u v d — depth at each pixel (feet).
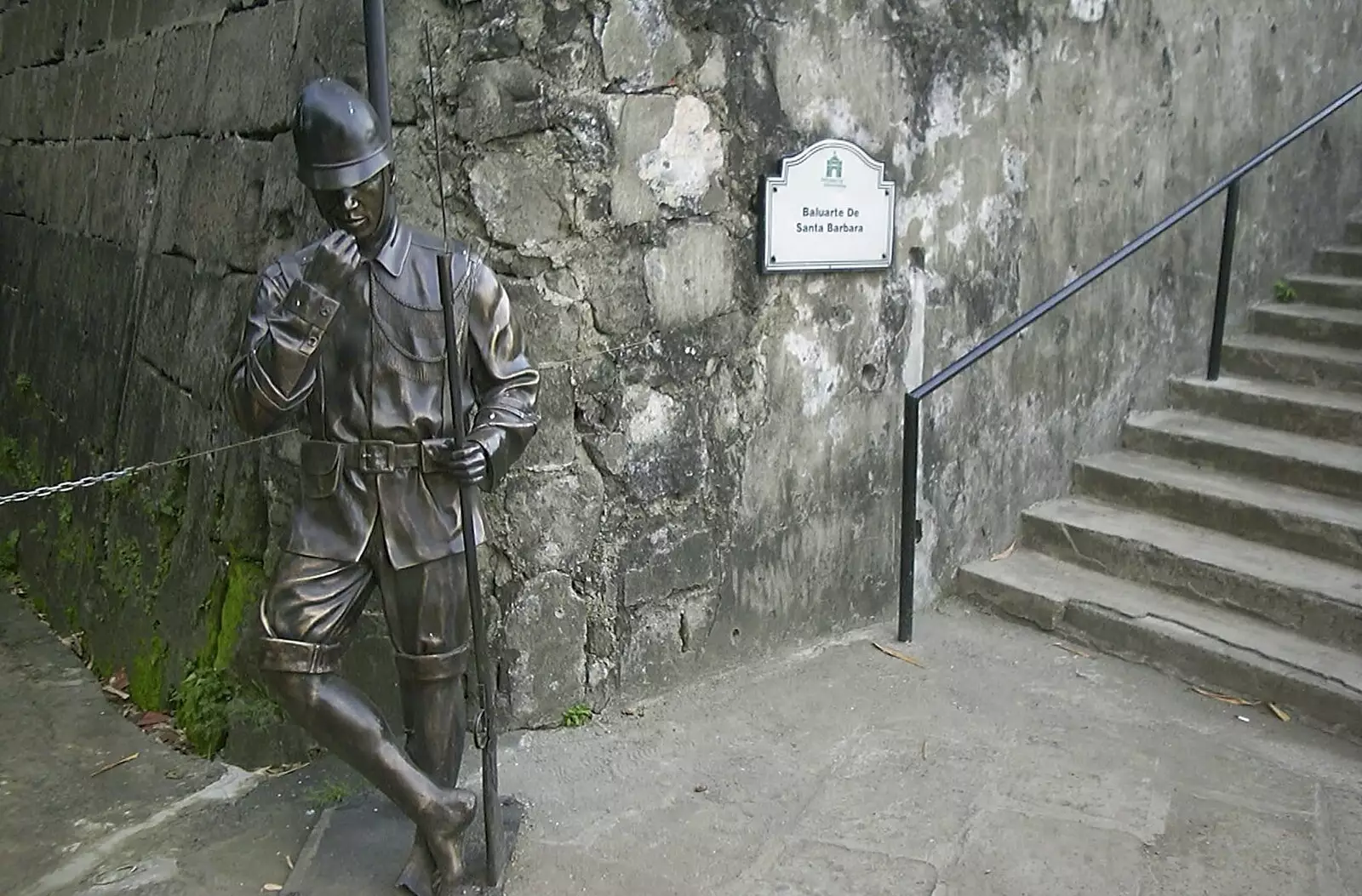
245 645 14.48
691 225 12.69
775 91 13.12
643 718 12.58
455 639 9.34
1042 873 9.66
